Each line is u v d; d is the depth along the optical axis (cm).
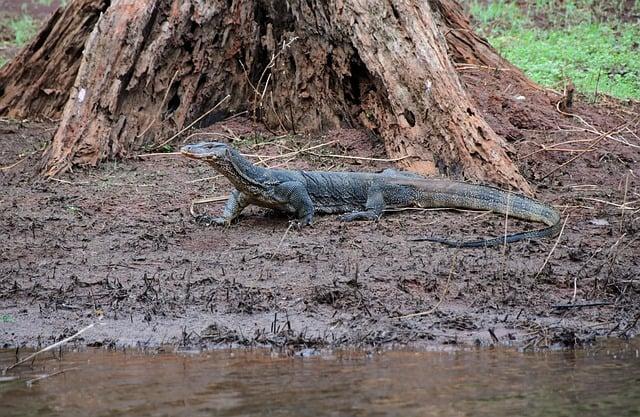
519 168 1547
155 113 1678
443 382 830
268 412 746
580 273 1151
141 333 991
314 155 1603
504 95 1789
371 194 1380
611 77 2245
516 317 1030
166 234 1284
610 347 955
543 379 841
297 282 1116
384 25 1619
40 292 1105
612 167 1605
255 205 1353
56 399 789
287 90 1730
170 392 802
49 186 1488
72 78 1897
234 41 1753
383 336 970
